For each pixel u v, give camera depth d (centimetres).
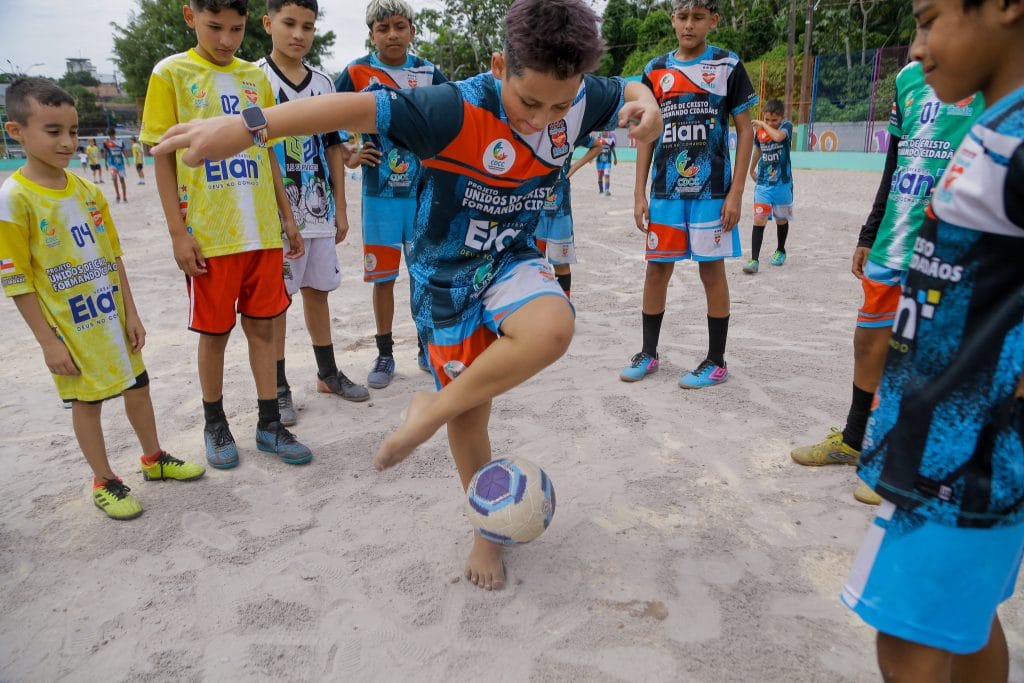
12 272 281
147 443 344
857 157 2217
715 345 452
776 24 3841
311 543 295
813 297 676
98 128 5391
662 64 432
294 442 369
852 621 242
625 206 1470
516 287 225
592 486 335
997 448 137
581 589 262
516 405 432
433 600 258
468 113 205
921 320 145
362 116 193
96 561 287
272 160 369
